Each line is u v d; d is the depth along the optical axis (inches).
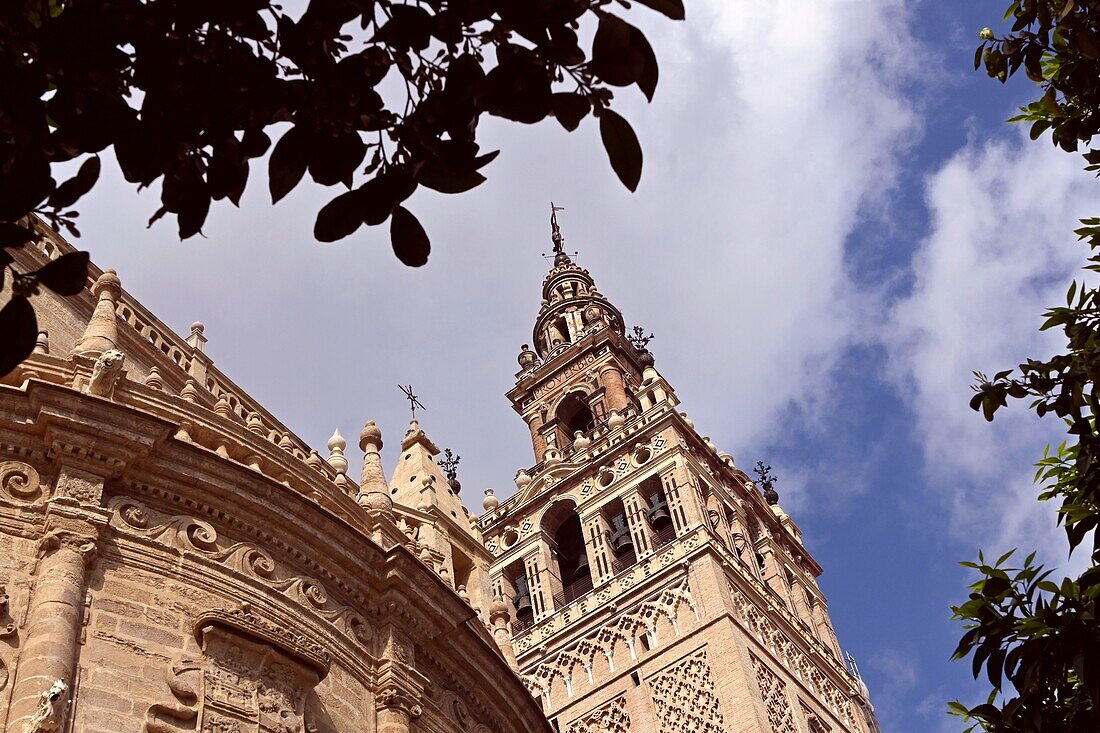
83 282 316.8
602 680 2272.4
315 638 919.0
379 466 1218.6
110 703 764.0
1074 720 595.2
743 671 2127.2
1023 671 594.6
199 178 327.6
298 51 317.1
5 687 734.5
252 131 326.3
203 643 833.5
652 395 2753.4
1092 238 676.7
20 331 309.0
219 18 311.0
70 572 798.5
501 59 313.6
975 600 615.8
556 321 3371.1
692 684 2167.8
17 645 759.7
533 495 2699.3
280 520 949.8
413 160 323.9
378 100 322.7
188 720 789.9
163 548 868.6
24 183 308.7
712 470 2684.5
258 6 311.9
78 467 861.8
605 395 2962.6
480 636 1111.0
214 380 1214.9
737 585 2362.2
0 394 863.7
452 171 323.3
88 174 318.7
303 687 868.6
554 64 312.2
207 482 917.2
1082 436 644.7
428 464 1413.6
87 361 954.7
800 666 2400.3
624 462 2618.1
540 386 3127.5
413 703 962.1
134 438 880.9
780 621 2439.7
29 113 308.2
